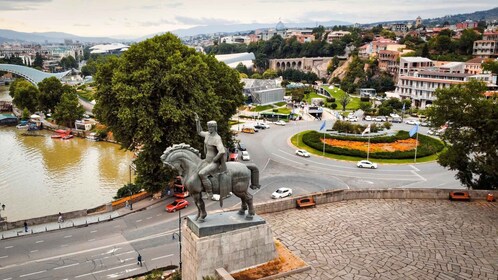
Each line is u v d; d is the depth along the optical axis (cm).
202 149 6209
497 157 4953
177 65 6069
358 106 16350
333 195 3762
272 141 10594
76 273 4372
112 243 5091
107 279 4238
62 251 4897
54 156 9788
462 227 3216
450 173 7831
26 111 14325
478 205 3694
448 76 15000
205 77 6675
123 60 6384
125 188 6750
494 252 2803
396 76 19750
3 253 4853
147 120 5881
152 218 5884
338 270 2570
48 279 4256
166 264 4538
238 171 2559
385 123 11388
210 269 2477
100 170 8656
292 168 8269
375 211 3547
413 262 2667
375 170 8100
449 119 5209
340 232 3120
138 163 6209
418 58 18112
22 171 8612
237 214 2700
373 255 2762
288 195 6612
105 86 6369
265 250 2623
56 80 14738
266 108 15750
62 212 6481
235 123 12938
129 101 5969
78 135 12125
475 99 5066
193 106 6069
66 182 7919
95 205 6794
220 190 2506
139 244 5053
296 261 2648
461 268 2592
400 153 8925
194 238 2464
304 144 10069
